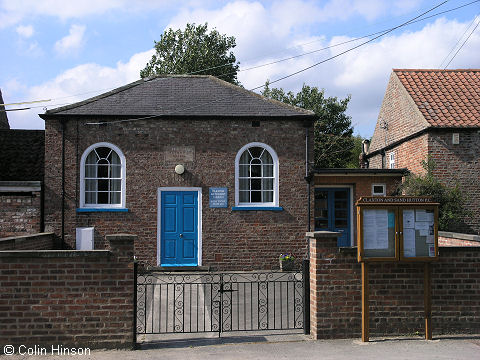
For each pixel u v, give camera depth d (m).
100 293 7.51
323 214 16.83
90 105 14.98
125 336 7.50
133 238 7.60
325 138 35.84
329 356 7.03
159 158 14.88
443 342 7.69
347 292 7.98
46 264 7.45
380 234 7.75
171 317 9.44
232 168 15.03
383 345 7.55
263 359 6.93
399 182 16.58
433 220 7.84
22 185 14.15
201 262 14.80
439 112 16.70
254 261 14.92
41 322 7.41
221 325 8.24
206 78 16.27
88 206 14.71
